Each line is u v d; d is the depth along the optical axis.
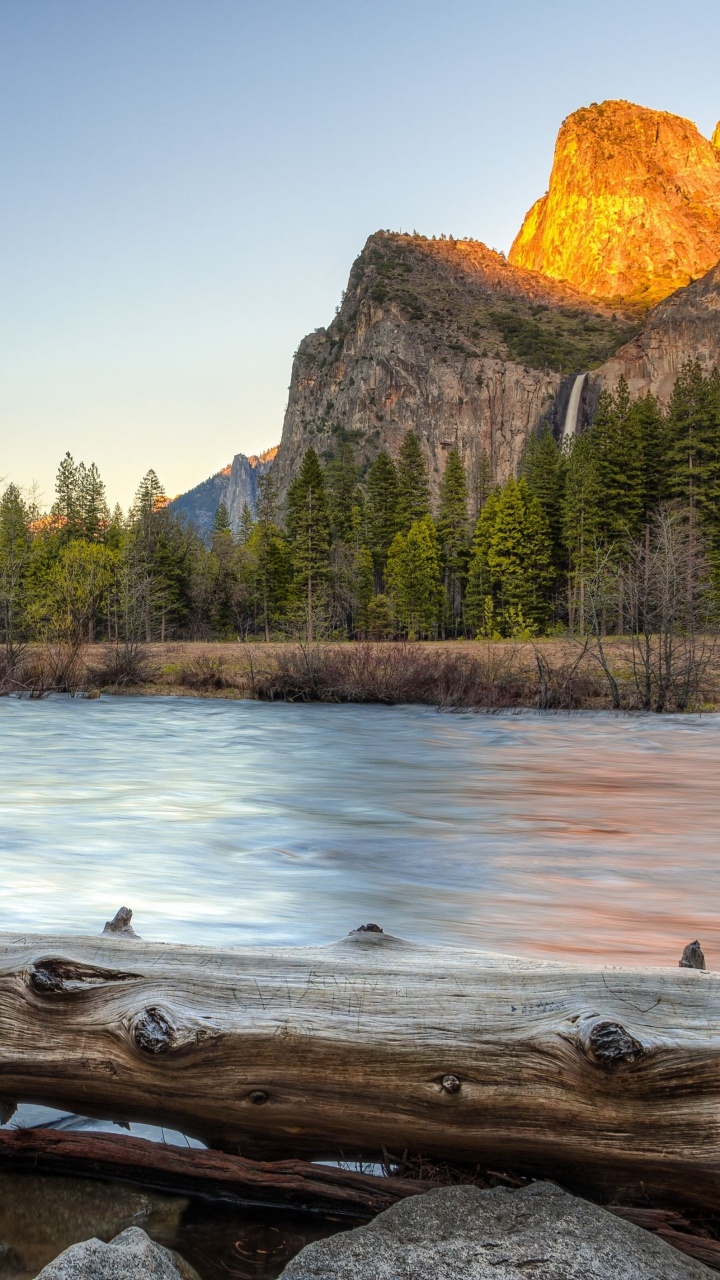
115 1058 2.83
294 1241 2.56
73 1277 2.16
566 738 23.58
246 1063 2.75
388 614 83.62
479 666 32.31
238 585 88.94
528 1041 2.63
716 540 71.50
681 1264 2.25
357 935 3.23
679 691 28.36
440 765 18.56
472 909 7.11
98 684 36.72
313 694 32.81
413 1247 2.29
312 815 12.28
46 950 3.10
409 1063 2.68
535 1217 2.42
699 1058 2.50
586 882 8.22
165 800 13.47
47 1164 2.87
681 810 13.02
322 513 87.31
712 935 6.34
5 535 89.00
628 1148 2.55
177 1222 2.63
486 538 85.50
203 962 2.98
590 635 31.34
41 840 10.00
